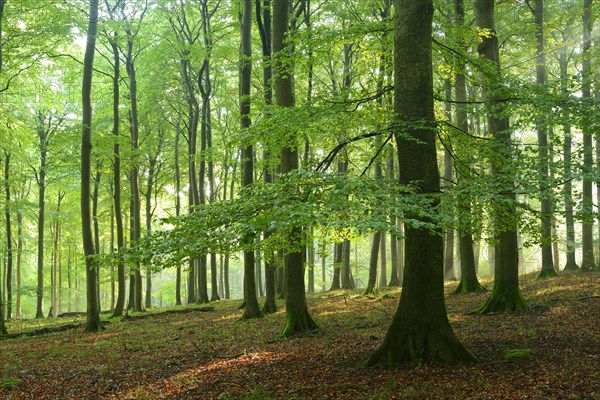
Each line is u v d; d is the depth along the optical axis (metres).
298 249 9.16
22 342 15.23
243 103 16.81
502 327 10.88
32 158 26.08
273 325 14.50
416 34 8.23
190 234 6.86
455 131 9.54
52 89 23.38
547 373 7.16
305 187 7.15
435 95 9.45
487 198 7.25
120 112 28.98
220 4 25.89
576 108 8.24
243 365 9.34
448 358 7.88
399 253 35.47
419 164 8.07
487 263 37.31
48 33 18.23
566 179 8.04
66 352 12.64
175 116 32.59
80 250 42.00
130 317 21.28
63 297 42.75
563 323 10.55
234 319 17.19
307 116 9.09
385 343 8.28
